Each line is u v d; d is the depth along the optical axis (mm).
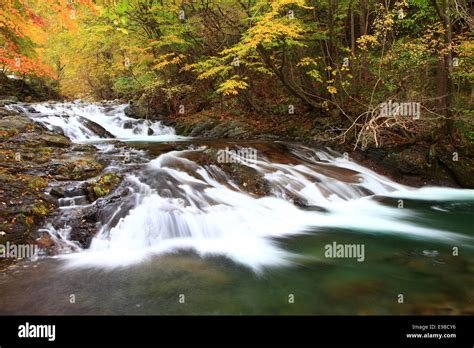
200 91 15750
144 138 12797
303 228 6281
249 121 13828
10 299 3758
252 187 7527
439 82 9961
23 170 6355
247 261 4859
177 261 4789
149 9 12922
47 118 11258
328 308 3725
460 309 3707
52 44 17172
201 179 7395
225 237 5707
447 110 9977
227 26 12961
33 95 21250
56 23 7785
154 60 13516
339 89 11883
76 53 17062
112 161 7535
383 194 8805
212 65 12516
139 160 7816
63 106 14258
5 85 19828
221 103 15062
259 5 10516
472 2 11719
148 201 6027
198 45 14312
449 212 7391
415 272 4578
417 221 6793
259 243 5523
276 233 5977
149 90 14602
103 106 15945
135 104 15953
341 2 12812
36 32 7023
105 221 5434
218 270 4566
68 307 3645
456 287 4176
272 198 7293
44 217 5309
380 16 12359
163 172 7207
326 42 11758
